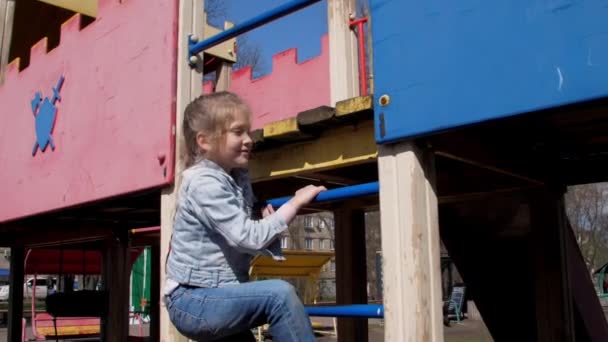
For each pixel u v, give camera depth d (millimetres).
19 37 6758
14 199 4102
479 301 4137
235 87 7738
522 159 2984
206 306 1812
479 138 2502
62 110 3662
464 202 3959
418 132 1952
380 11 2113
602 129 2668
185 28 2908
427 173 2051
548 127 2617
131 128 3051
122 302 6012
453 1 1916
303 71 6855
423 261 1948
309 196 2057
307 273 11109
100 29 3404
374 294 23203
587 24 1641
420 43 1984
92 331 12984
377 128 2068
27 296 28516
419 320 1905
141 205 4172
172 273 1931
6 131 4328
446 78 1907
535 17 1737
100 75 3348
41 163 3816
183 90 2842
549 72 1695
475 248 4078
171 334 2611
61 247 7062
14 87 4301
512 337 4070
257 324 1793
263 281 1797
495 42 1811
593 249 26578
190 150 2064
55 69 3803
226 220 1831
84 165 3377
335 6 4680
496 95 1791
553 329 3307
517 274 3930
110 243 6059
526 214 3725
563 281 3312
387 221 2033
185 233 1926
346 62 4574
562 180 3479
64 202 3521
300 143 2889
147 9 3072
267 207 2234
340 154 2703
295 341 1691
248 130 2039
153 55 2984
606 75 1595
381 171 2076
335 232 4621
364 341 4500
